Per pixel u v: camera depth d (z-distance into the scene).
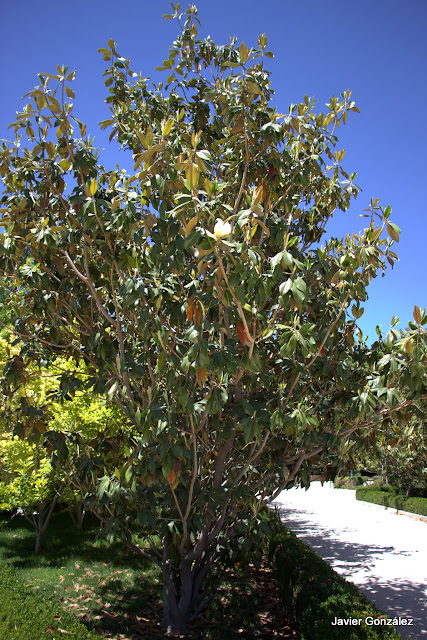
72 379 4.50
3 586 4.73
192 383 3.32
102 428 7.81
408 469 17.50
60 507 13.34
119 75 5.18
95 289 4.41
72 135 4.19
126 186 3.62
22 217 4.21
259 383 4.38
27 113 3.94
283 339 3.26
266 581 7.42
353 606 4.56
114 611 5.66
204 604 5.29
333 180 4.79
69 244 4.22
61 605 5.77
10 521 11.76
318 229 5.07
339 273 3.94
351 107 4.62
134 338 4.96
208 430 4.56
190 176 3.10
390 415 4.25
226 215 4.02
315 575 5.56
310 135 4.51
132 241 3.73
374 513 17.66
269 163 4.21
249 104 4.20
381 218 3.84
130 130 4.83
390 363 3.65
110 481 4.01
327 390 4.50
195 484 4.21
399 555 10.14
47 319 4.47
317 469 5.18
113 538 4.37
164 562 5.16
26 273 3.94
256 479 5.30
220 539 5.05
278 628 5.35
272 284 3.20
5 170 4.14
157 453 3.74
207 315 3.99
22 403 4.40
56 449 4.48
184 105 5.30
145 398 4.25
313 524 14.59
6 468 8.21
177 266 3.46
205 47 5.07
